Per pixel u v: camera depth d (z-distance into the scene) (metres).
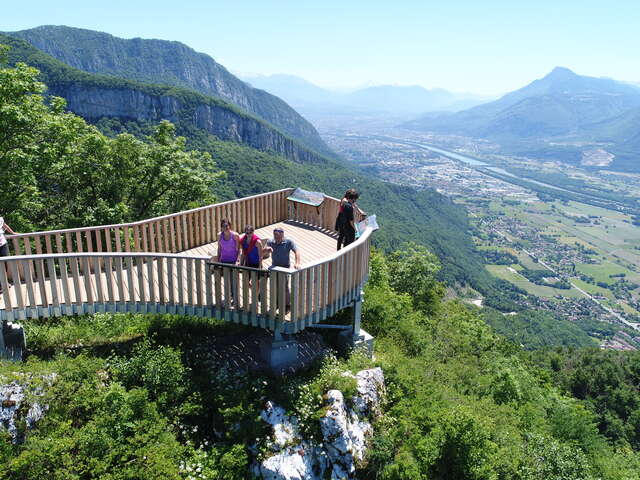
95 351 8.47
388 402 9.22
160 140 20.83
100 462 6.18
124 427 6.74
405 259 26.31
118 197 18.62
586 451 15.53
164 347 8.22
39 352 8.42
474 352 19.12
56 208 17.88
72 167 17.22
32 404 6.79
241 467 6.77
